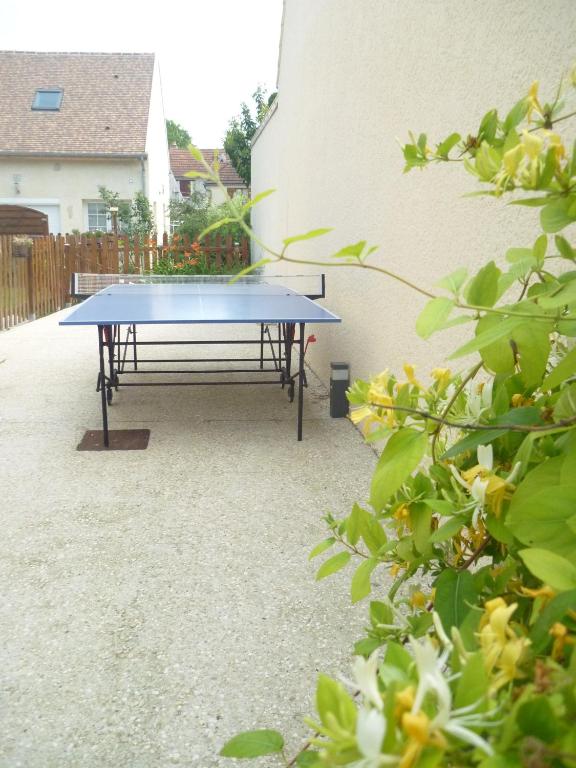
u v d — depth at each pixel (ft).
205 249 47.39
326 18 21.15
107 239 46.16
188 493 12.86
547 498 2.87
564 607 2.39
